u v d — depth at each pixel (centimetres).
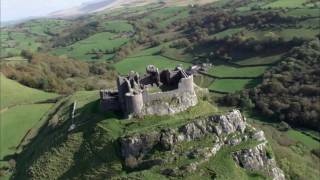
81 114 9481
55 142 8944
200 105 8850
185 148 7675
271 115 14538
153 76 9250
